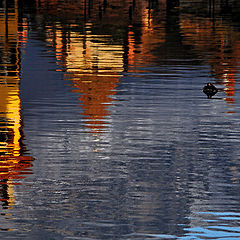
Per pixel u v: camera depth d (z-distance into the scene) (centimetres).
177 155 1944
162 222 1488
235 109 2467
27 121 2284
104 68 3191
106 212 1534
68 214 1519
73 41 4025
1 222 1478
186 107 2488
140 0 7312
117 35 4322
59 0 7212
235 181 1736
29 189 1664
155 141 2080
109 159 1905
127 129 2200
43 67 3191
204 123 2283
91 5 6644
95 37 4212
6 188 1670
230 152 1978
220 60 3444
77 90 2730
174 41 4088
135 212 1531
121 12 5919
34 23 4925
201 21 5222
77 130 2184
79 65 3253
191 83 2888
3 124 2244
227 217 1515
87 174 1777
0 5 6475
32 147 2005
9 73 3044
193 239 1409
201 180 1742
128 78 2970
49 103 2523
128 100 2577
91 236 1417
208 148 2016
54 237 1411
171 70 3159
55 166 1836
